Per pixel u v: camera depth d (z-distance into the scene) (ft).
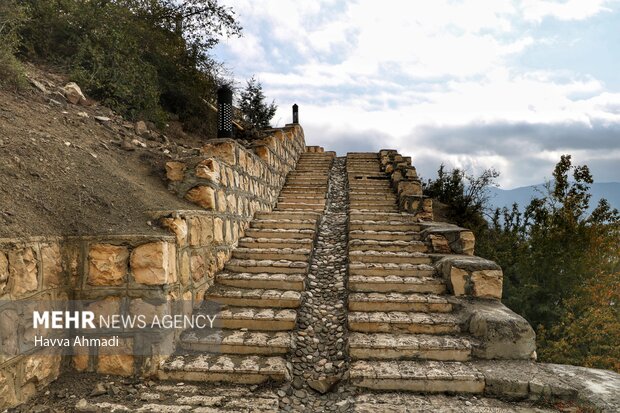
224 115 21.24
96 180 12.25
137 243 10.05
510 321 11.29
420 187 27.04
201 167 15.03
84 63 21.34
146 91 22.90
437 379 9.88
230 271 15.90
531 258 38.24
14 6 17.29
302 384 10.35
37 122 13.99
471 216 49.98
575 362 30.35
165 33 27.61
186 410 8.70
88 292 9.86
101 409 8.45
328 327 12.94
